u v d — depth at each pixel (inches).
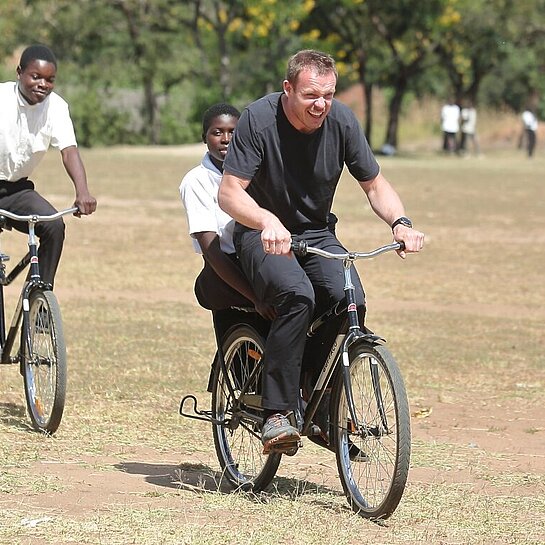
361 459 807.1
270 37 6811.0
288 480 898.1
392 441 778.8
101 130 6673.2
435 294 1910.7
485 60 7047.2
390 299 1855.3
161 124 7047.2
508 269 2217.0
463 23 6633.9
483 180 4586.6
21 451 962.1
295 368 792.3
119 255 2249.0
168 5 6865.2
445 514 807.7
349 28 6747.1
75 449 976.3
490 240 2664.9
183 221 2891.2
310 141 800.9
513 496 865.5
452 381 1299.2
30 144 1065.5
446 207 3412.9
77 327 1531.7
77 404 1127.0
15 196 1079.6
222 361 887.1
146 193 3599.9
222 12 7283.5
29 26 6776.6
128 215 2987.2
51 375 1016.9
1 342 1075.9
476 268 2218.3
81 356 1353.3
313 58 780.6
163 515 789.9
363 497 802.8
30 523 762.2
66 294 1798.7
